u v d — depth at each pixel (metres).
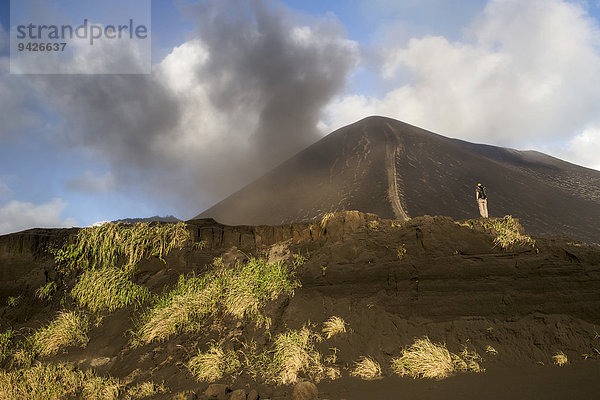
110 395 6.83
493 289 7.11
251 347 7.50
